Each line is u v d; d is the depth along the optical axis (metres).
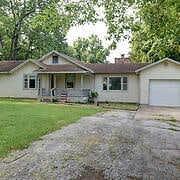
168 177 4.85
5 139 7.25
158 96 22.03
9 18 35.12
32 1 34.75
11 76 26.11
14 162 5.49
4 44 38.66
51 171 5.02
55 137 8.03
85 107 18.81
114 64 26.17
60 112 14.49
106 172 5.07
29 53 41.16
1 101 21.69
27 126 9.43
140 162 5.75
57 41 38.97
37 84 25.25
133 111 17.38
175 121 12.80
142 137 8.53
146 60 30.61
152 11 5.96
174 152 6.68
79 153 6.33
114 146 7.15
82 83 23.50
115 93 23.95
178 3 5.57
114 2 6.22
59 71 23.22
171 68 21.70
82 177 4.78
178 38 7.21
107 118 13.08
